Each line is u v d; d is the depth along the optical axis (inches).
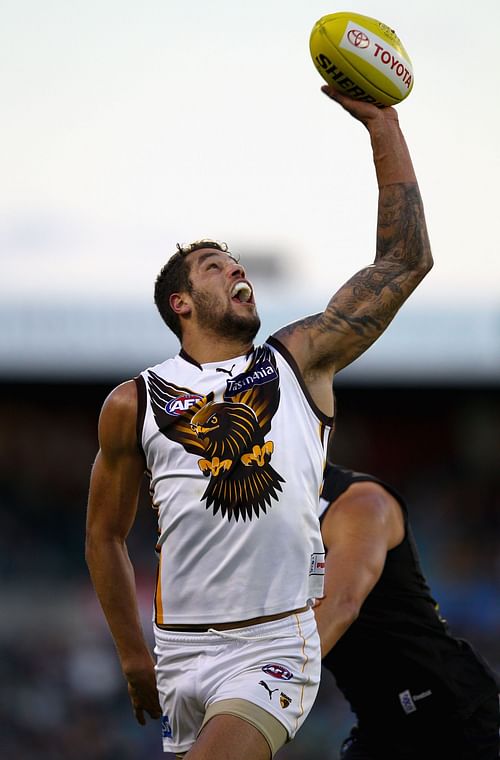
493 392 2935.5
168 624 573.6
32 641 2300.7
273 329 2576.3
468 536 2716.5
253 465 559.2
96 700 2160.4
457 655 737.6
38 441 2903.5
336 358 601.9
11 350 2628.0
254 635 554.3
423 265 618.2
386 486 727.1
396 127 642.2
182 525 563.5
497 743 741.3
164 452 570.3
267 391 575.2
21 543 2689.5
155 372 593.3
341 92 644.7
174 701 575.5
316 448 579.5
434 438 2957.7
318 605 652.7
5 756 2078.0
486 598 2481.5
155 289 625.0
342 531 695.7
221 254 611.2
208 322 593.9
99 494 602.5
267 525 554.3
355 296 603.5
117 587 610.2
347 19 631.8
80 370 2635.3
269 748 526.6
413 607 719.7
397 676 727.1
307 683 557.6
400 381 2642.7
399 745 746.2
